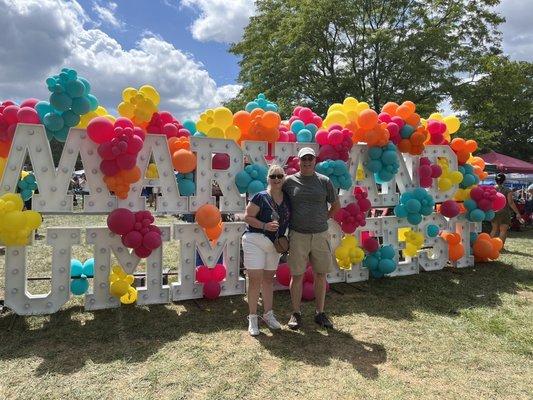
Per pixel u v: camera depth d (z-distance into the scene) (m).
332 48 16.88
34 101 4.48
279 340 3.94
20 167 4.23
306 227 4.11
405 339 4.04
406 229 6.72
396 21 16.36
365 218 5.84
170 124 5.05
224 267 5.25
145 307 4.75
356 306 5.00
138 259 4.75
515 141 41.09
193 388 3.07
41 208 4.29
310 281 5.29
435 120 6.66
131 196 4.68
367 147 6.02
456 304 5.14
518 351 3.80
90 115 4.56
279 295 5.34
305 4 16.25
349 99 6.17
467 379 3.29
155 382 3.13
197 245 5.04
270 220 3.98
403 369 3.43
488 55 15.76
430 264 6.67
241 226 5.29
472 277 6.38
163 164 4.85
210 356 3.58
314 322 4.42
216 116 5.22
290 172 5.41
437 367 3.48
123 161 4.26
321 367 3.43
